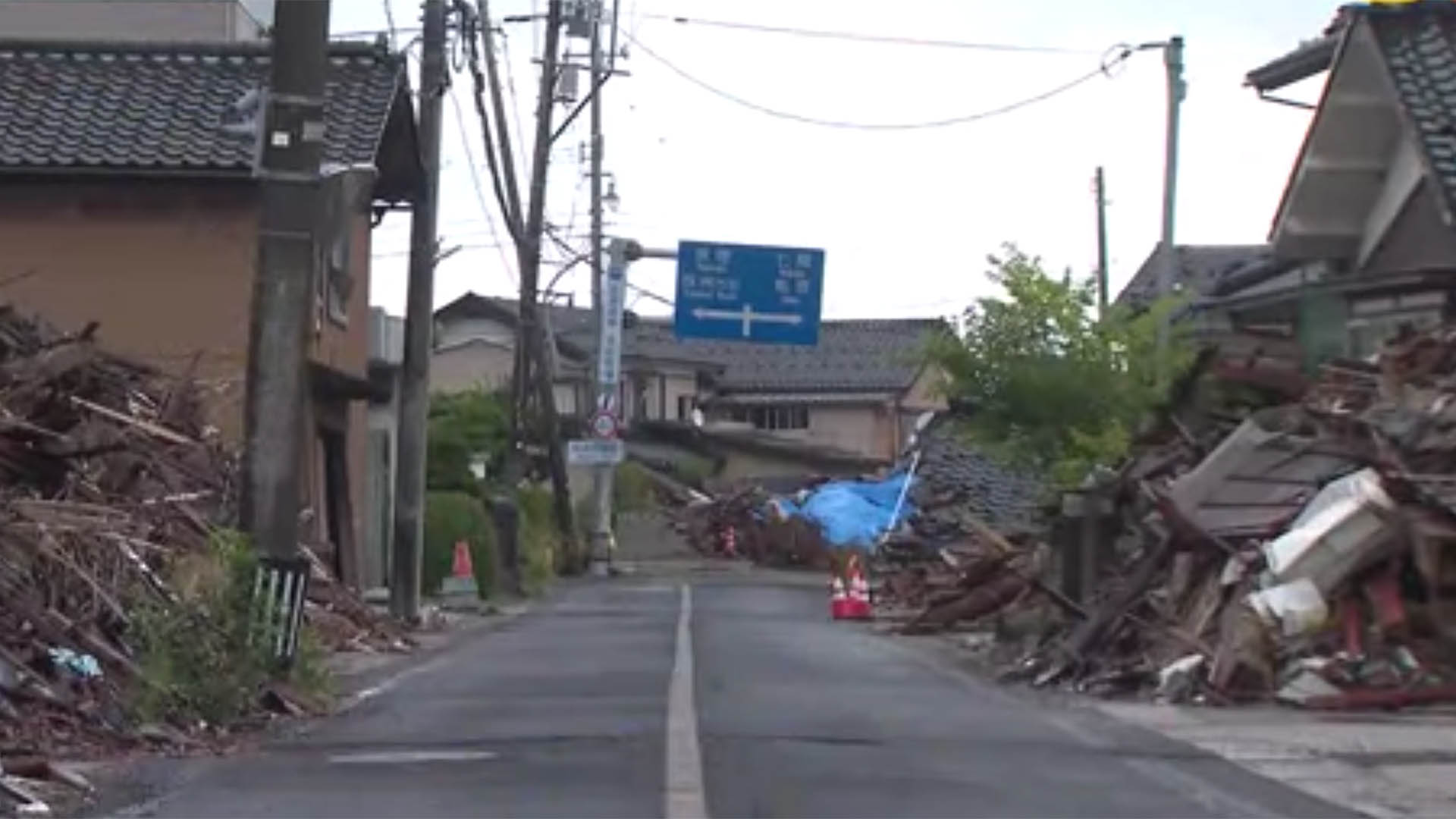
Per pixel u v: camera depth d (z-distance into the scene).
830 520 70.88
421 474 33.28
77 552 17.22
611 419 62.69
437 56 32.84
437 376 94.06
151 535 19.11
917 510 63.00
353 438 36.03
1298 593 19.80
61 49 32.56
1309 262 32.53
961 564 37.09
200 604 17.22
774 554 74.25
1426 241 28.92
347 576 33.88
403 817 12.13
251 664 17.41
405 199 35.91
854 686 21.70
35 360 19.44
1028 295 37.72
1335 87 29.19
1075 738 16.80
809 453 96.81
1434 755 15.78
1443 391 22.48
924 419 93.12
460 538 43.53
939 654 28.28
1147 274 60.22
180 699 16.36
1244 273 36.88
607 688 20.91
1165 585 22.25
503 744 15.72
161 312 30.44
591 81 58.91
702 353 106.69
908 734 16.72
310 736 16.41
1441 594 19.70
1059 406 36.78
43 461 18.73
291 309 18.41
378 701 19.53
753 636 31.28
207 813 12.31
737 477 95.69
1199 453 25.48
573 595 49.03
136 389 22.80
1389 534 19.70
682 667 23.84
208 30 39.94
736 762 14.62
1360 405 23.39
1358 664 19.50
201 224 30.58
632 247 62.06
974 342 37.81
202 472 22.69
